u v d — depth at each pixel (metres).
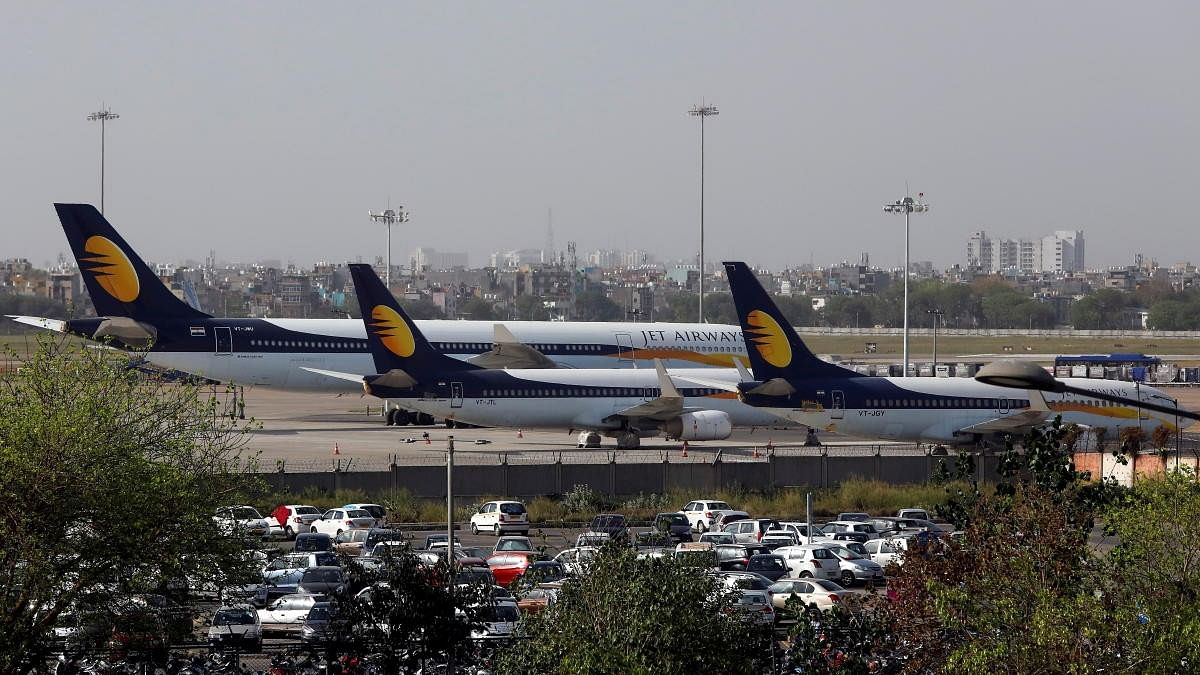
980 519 123.75
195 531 116.06
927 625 118.94
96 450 112.81
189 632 118.69
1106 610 106.88
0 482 109.44
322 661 128.12
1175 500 116.75
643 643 108.31
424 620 120.56
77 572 113.75
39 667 114.75
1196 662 102.00
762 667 121.44
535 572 137.75
